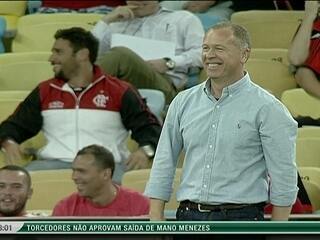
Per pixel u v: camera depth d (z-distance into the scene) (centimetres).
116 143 2636
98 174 2200
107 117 2634
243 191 1644
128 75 2852
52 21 3262
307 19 2875
